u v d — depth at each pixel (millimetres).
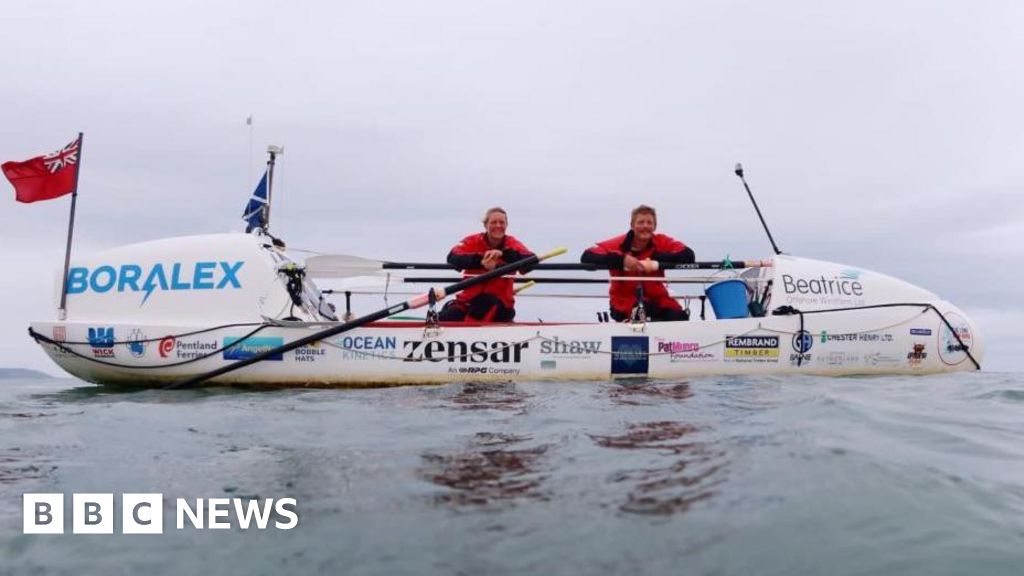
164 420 5949
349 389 8328
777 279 9070
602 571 2854
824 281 9195
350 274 10266
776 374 8789
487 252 9125
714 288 9570
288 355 8609
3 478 4191
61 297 8930
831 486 3650
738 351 8820
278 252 9352
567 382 8352
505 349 8625
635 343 8695
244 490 3887
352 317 10469
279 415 6113
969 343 9477
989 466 4090
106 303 8852
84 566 3059
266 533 3299
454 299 9602
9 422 5918
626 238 9227
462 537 3170
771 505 3436
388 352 8602
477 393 7398
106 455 4727
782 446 4406
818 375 8891
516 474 4023
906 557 2959
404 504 3582
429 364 8594
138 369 8672
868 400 6289
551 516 3365
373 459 4453
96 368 8766
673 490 3660
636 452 4406
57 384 11242
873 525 3227
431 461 4355
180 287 8766
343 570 2939
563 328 8672
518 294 11148
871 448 4375
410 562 2973
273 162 9867
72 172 9094
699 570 2861
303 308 9086
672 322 8773
